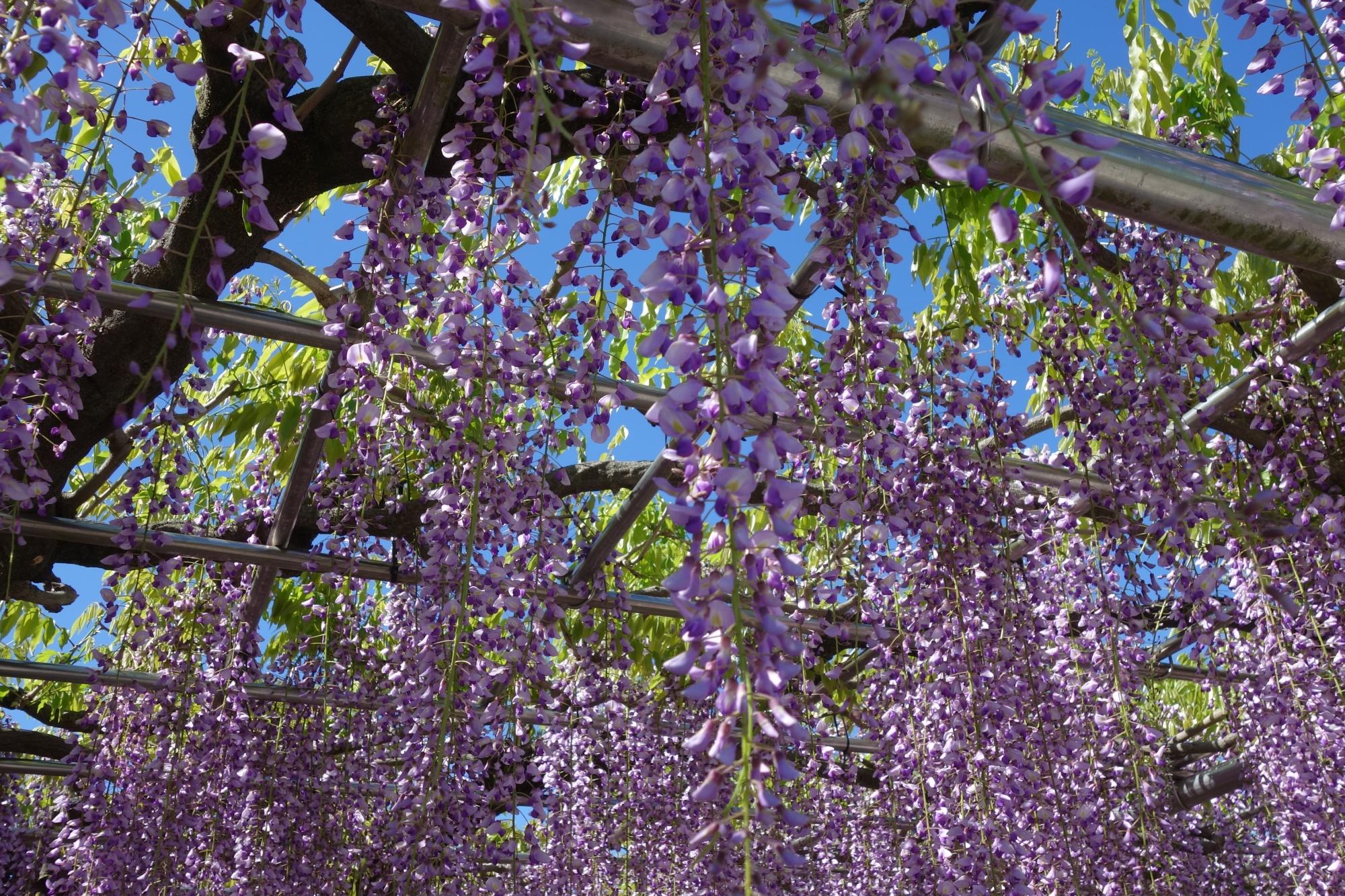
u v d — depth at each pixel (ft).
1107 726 9.99
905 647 8.52
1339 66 5.68
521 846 8.48
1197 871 15.26
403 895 7.47
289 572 13.09
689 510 3.66
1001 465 8.74
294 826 11.21
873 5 5.00
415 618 10.80
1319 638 9.79
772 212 4.12
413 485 11.04
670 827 11.27
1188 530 8.36
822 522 9.53
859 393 6.82
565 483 9.57
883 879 11.37
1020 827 7.63
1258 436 10.57
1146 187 6.60
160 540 8.46
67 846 11.20
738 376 3.84
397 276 6.47
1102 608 9.43
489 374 6.67
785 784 12.27
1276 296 10.08
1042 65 3.62
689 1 4.39
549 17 4.06
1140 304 7.99
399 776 8.22
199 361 5.77
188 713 10.62
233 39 6.24
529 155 5.21
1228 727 17.26
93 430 8.25
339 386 6.66
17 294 6.01
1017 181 3.92
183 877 10.70
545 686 8.43
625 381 6.96
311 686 11.60
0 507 8.43
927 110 5.75
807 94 4.66
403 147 6.76
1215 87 11.88
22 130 3.86
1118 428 8.28
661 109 4.40
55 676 13.80
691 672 3.63
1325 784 10.14
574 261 6.21
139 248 10.82
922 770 8.36
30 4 4.17
